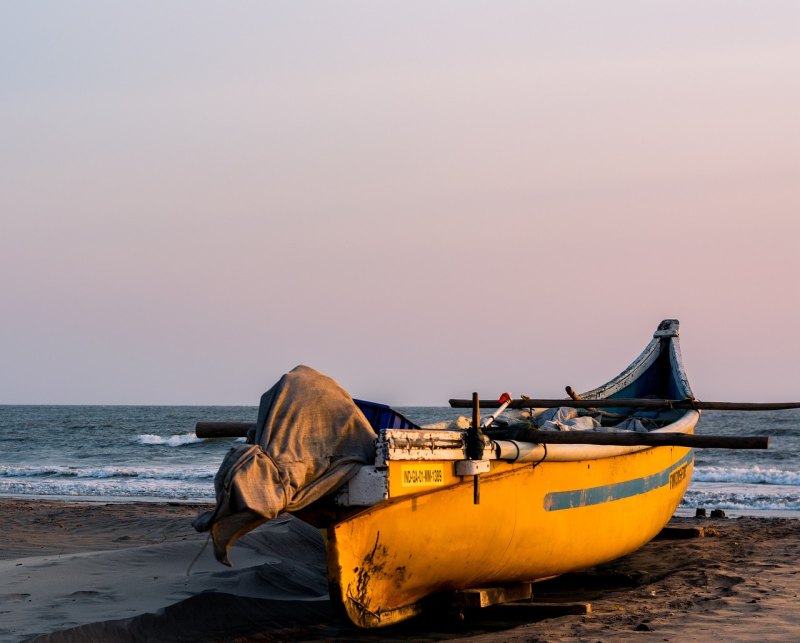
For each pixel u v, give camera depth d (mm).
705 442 6605
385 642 6211
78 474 26766
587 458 7617
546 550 7332
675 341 12992
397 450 5676
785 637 5906
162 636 6094
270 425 5770
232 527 5543
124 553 9250
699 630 6195
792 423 51000
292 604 7066
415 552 6164
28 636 6000
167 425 62625
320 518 5883
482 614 7055
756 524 13281
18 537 11914
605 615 6840
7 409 127625
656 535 10586
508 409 10328
